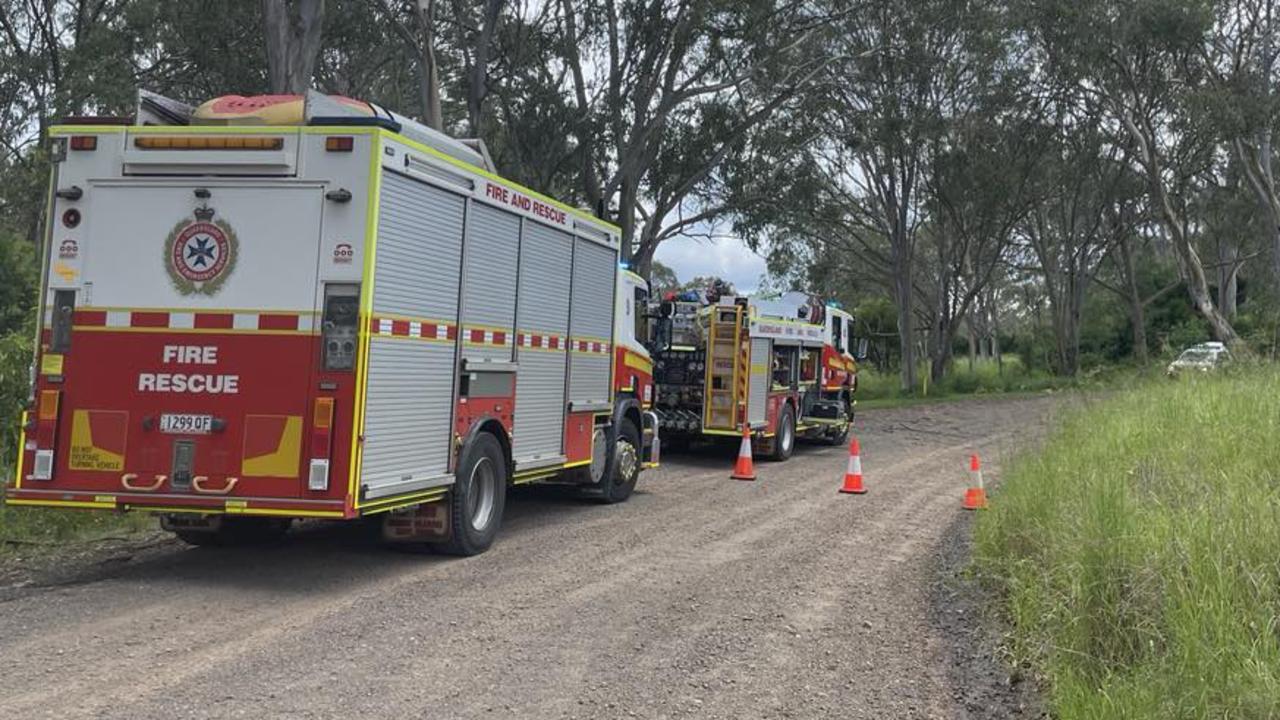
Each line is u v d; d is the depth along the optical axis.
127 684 5.17
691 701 5.15
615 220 29.16
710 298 17.45
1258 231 46.69
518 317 9.45
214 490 7.18
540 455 10.02
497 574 8.03
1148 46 30.38
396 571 8.09
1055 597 5.67
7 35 27.81
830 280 52.84
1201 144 35.06
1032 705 5.05
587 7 26.86
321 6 19.12
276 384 7.18
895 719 4.94
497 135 29.67
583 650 5.98
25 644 5.84
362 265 7.14
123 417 7.31
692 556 8.89
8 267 18.16
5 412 9.79
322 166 7.23
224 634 6.14
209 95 28.05
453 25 26.98
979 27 32.66
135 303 7.36
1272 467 7.55
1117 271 56.34
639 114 27.64
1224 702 3.91
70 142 7.47
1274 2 31.06
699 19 25.69
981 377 45.44
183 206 7.36
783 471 16.28
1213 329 31.48
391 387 7.47
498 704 5.02
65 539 9.27
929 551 9.25
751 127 31.19
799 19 28.31
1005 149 38.00
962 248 43.81
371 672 5.47
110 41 25.64
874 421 27.59
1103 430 10.79
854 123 35.12
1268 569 4.88
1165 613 4.77
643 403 13.21
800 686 5.41
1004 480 10.35
